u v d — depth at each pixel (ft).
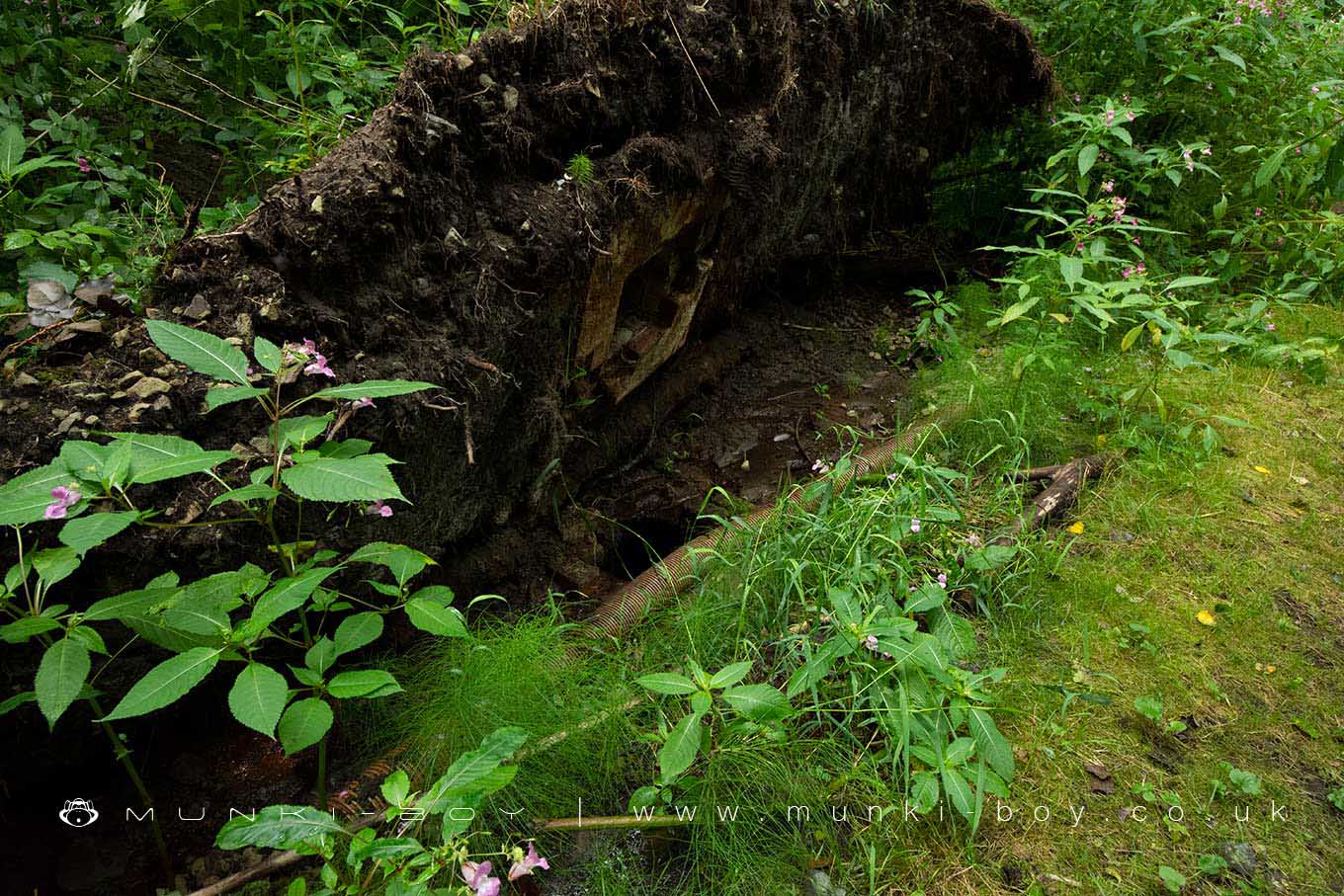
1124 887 6.68
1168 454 11.25
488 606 8.98
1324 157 15.70
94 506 6.11
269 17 10.53
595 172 9.32
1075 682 8.32
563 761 7.20
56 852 6.47
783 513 9.40
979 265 15.88
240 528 6.56
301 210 7.38
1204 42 16.25
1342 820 7.30
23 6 10.75
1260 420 12.10
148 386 6.60
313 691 5.76
